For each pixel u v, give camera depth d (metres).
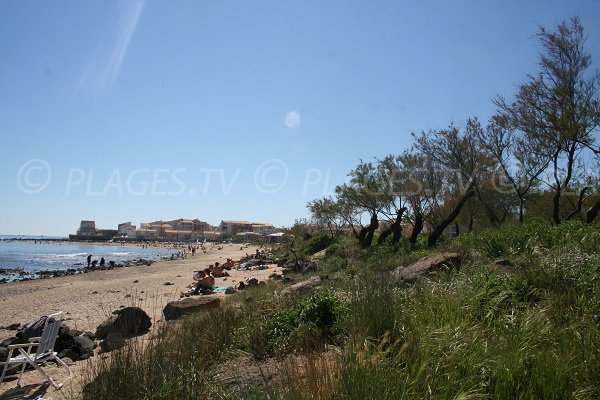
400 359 4.65
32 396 7.20
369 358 4.43
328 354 5.16
